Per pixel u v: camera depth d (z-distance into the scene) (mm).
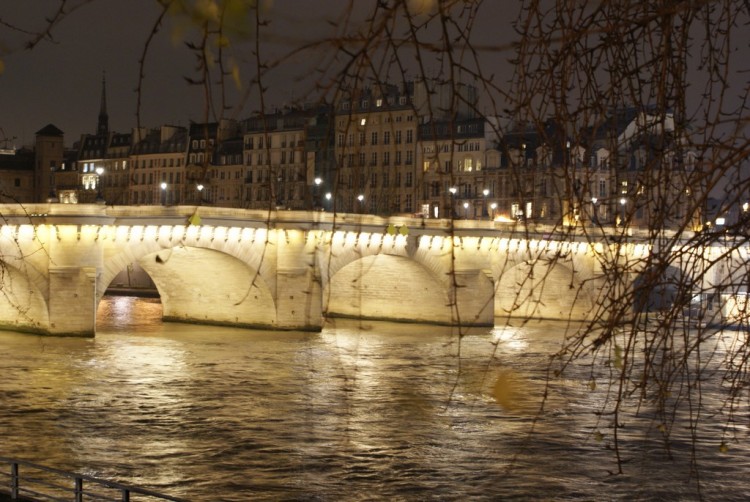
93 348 76750
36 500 25859
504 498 37781
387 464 42438
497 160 118312
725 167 6199
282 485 39094
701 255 6754
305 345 82500
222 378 63688
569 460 43062
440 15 5508
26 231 81875
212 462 42406
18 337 82562
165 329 94062
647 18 6191
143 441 45875
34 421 49500
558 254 7422
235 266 93688
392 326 103938
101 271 84438
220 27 4957
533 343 86188
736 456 43094
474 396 58125
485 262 104375
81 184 175500
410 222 99375
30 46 5023
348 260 96188
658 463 42281
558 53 6246
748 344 8500
